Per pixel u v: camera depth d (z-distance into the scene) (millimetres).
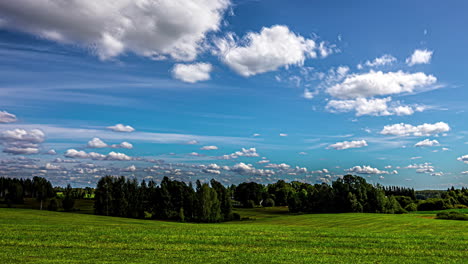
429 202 133000
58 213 72188
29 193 147750
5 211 64375
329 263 23359
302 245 30422
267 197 172000
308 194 138500
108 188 110625
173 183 114938
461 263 23875
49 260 22359
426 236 36250
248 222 94188
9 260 22250
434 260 24766
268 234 37062
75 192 161500
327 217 85250
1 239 29891
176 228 42438
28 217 54781
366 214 90125
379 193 117125
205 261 23438
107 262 22281
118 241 30453
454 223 57031
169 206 110625
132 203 111562
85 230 37125
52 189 145000
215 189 112500
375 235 36781
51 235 32719
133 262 22531
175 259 23875
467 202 146250
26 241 29188
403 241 32656
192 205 107938
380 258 25297
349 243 31484
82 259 23062
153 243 29906
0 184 143375
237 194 168750
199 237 33844
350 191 122625
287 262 23484
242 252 26812
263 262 23406
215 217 101250
